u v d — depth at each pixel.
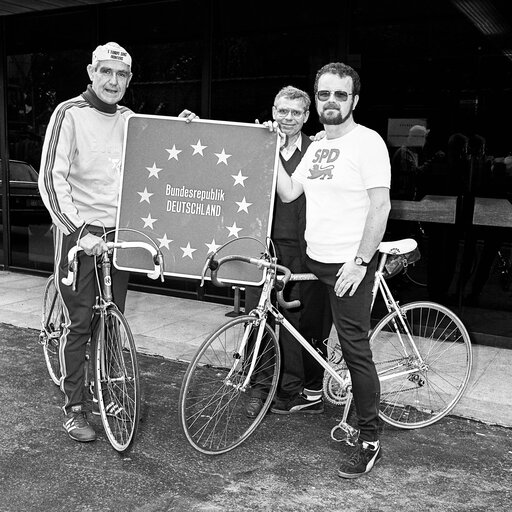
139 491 2.86
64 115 3.20
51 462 3.09
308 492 2.89
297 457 3.21
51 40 6.88
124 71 3.28
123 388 3.22
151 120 3.36
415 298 5.32
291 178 3.41
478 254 5.10
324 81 2.93
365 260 2.89
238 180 3.32
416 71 5.12
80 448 3.24
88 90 3.35
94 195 3.34
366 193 3.00
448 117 5.07
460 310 5.19
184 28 6.08
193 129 3.35
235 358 3.19
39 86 7.04
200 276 3.36
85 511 2.69
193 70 6.11
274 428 3.53
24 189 7.30
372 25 5.23
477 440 3.46
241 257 3.12
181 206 3.35
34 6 6.38
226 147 3.33
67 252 3.26
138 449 3.24
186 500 2.79
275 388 3.34
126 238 3.38
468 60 4.95
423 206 5.24
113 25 6.47
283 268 3.14
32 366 4.39
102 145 3.32
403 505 2.80
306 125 5.64
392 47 5.18
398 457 3.24
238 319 3.11
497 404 3.88
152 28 6.25
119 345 3.20
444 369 4.34
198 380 4.17
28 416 3.60
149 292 6.56
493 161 4.98
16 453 3.17
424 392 3.94
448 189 5.14
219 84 6.00
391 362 3.59
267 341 3.31
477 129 5.00
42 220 7.27
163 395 3.95
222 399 3.54
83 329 3.28
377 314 5.31
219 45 5.94
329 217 3.08
